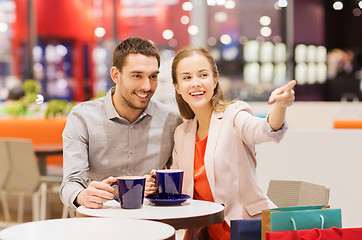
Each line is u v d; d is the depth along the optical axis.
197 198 2.14
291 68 12.12
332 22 14.27
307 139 3.25
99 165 2.33
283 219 1.64
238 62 12.11
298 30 12.42
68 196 1.96
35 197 4.52
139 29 12.38
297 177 3.28
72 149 2.25
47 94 11.55
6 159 4.45
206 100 2.11
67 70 11.84
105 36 11.93
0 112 7.29
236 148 2.11
